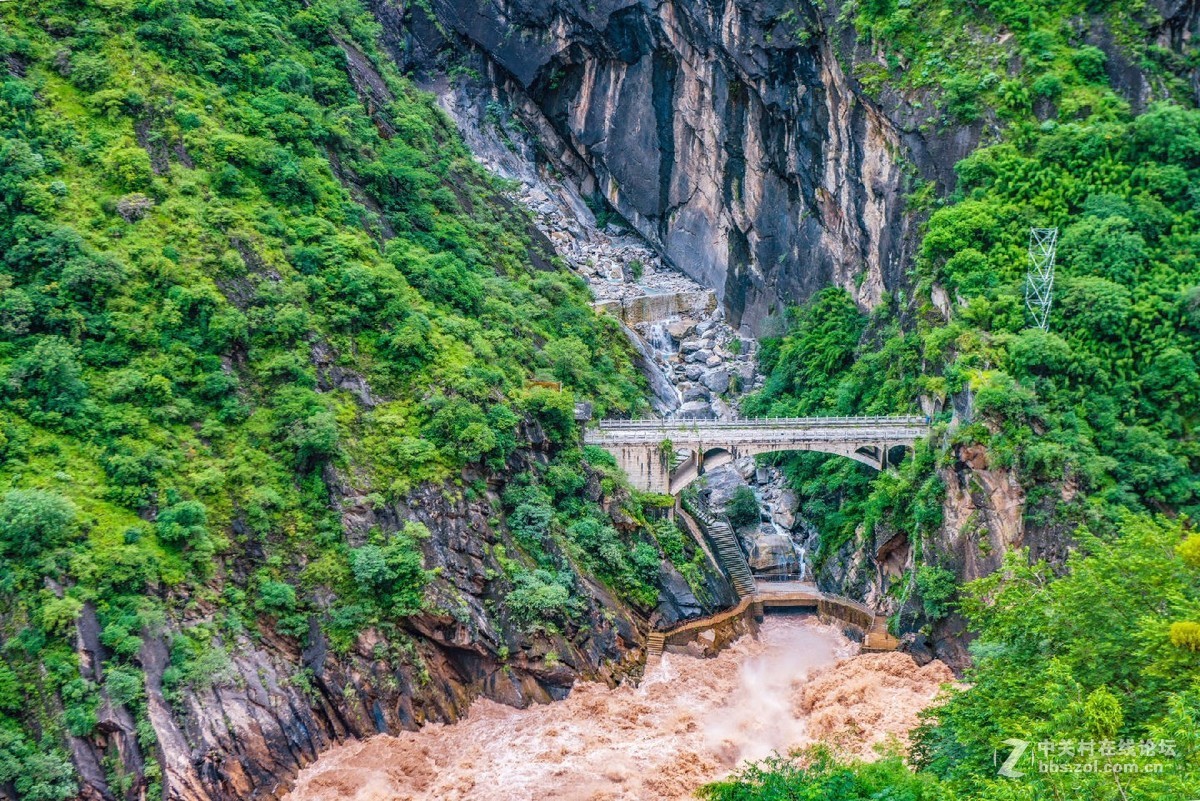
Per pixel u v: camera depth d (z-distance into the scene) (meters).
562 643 96.25
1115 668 59.38
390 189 124.44
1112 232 112.06
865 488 120.81
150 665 79.31
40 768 72.75
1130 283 110.81
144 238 97.81
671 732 91.81
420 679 90.25
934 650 103.00
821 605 116.69
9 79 100.62
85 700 75.81
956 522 104.81
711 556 116.44
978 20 127.38
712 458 113.94
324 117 121.81
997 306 110.62
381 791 82.25
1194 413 106.06
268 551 89.69
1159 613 60.53
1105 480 101.12
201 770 78.12
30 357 87.50
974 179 120.12
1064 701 54.16
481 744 89.00
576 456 108.06
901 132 126.25
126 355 92.44
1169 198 116.12
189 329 95.62
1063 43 125.38
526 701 93.69
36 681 75.38
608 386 127.75
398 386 102.44
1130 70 123.31
